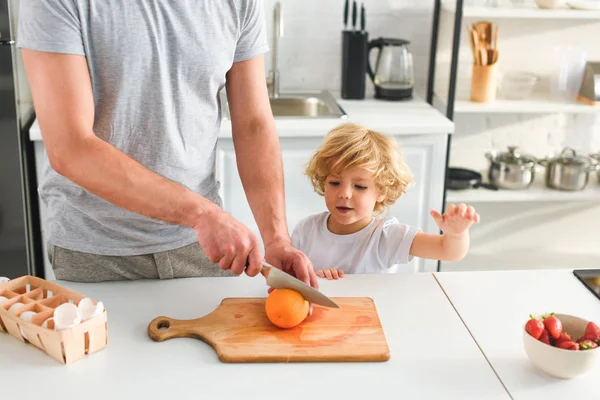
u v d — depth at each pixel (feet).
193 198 4.03
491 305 4.53
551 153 10.68
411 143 8.59
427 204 8.82
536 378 3.77
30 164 8.20
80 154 4.05
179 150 4.79
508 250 11.15
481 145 10.57
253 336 4.00
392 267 5.83
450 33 9.39
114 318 4.26
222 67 4.75
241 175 4.93
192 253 5.07
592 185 10.14
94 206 4.83
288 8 9.76
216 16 4.63
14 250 8.07
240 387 3.63
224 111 8.84
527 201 10.89
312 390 3.61
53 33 4.08
